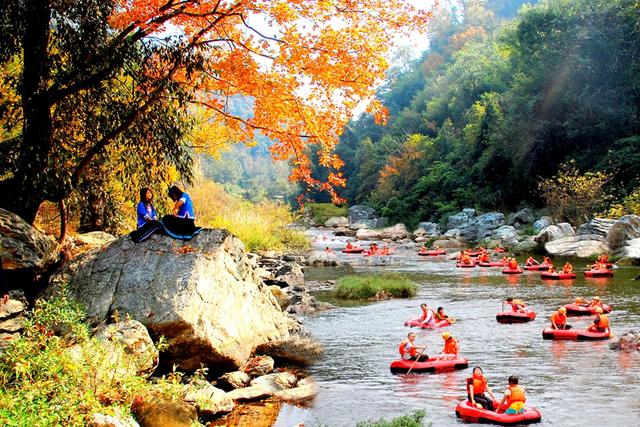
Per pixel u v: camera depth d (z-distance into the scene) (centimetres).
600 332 1656
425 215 7312
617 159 4512
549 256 3800
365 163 10200
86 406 737
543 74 5359
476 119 7300
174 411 863
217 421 979
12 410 665
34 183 1373
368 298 2478
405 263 3912
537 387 1220
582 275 2908
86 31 1366
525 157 5522
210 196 3716
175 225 1291
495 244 4475
